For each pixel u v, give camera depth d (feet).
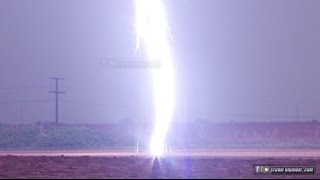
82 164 139.33
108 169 128.67
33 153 217.36
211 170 125.29
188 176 114.21
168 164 138.31
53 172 123.24
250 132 319.88
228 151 221.87
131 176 114.01
